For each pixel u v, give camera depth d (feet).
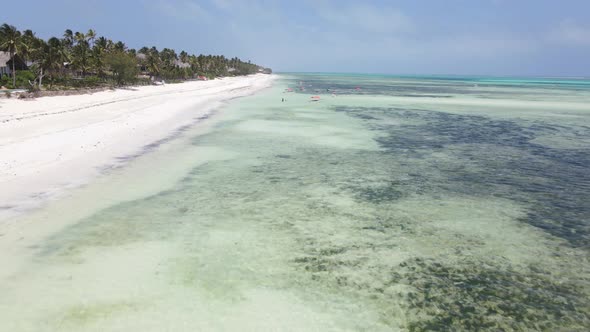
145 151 77.56
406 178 65.62
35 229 41.19
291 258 37.68
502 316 30.01
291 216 47.96
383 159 78.69
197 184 59.06
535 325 29.07
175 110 140.56
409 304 31.19
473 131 116.06
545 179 66.44
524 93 329.72
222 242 40.40
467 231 44.93
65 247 37.86
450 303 31.48
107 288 31.48
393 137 103.50
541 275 35.91
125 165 66.80
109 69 241.14
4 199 48.11
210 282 33.01
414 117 147.23
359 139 99.30
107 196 52.03
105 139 83.82
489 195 57.77
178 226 43.86
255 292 31.89
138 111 128.88
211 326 27.58
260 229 43.91
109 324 27.22
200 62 457.27
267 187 58.85
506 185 62.85
